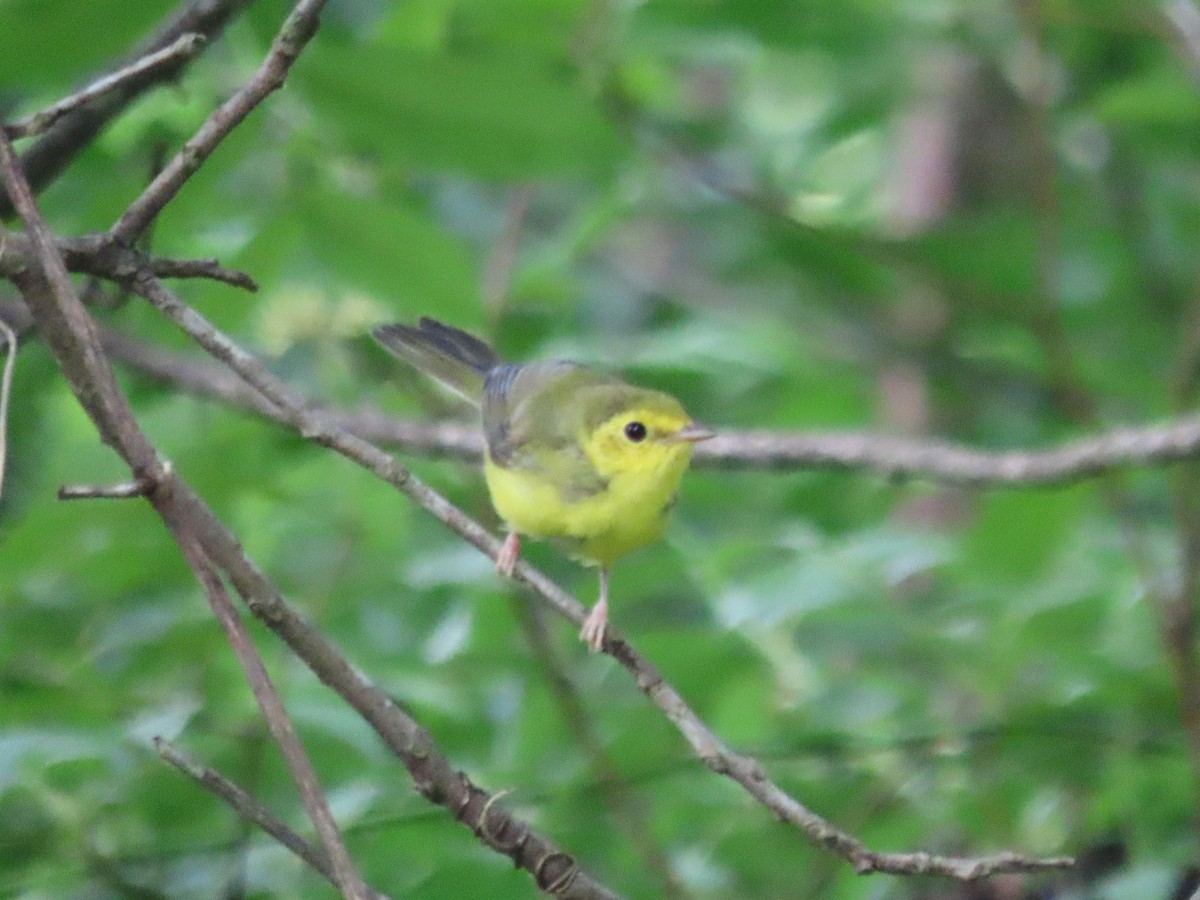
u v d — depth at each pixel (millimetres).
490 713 11305
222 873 9992
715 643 10523
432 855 10164
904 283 14484
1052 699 10633
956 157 16625
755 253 15000
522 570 7484
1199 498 11109
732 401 15141
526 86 8719
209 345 6984
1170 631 10016
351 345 12609
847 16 12828
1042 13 11867
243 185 9812
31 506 11031
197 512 6484
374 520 12250
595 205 13211
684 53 13305
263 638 10820
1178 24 11680
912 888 10953
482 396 11109
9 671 9891
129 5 7734
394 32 11109
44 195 10508
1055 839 10719
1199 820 9648
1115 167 14953
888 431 15242
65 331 6176
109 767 9289
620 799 10273
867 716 11250
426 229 9453
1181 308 14398
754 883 10719
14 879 9539
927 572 12438
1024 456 10250
